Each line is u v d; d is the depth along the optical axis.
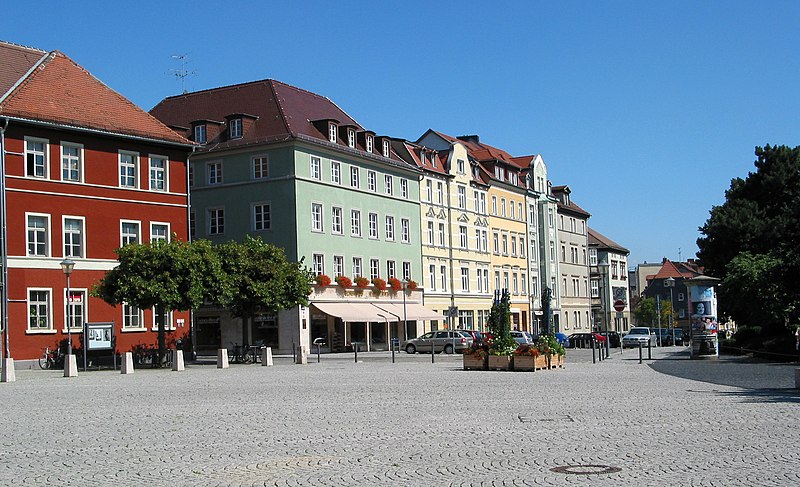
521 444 13.19
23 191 43.34
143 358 45.44
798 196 40.44
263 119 64.06
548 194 102.44
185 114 68.06
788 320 43.91
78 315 45.28
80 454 12.98
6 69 46.69
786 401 19.36
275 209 61.59
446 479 10.47
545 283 98.69
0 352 41.56
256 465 11.68
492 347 34.16
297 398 21.78
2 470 11.71
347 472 11.06
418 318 70.19
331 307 63.41
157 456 12.62
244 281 44.91
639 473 10.62
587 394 21.84
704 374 30.23
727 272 51.69
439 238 79.19
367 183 69.38
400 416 17.17
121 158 48.22
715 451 12.20
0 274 42.16
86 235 45.97
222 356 40.91
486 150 93.12
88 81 49.09
